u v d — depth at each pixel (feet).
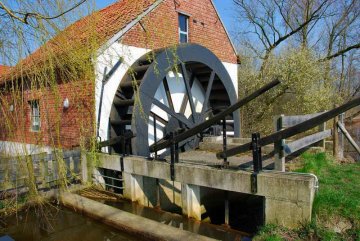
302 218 11.28
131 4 25.23
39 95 12.49
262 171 12.91
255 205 20.07
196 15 29.86
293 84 40.19
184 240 11.32
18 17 9.82
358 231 10.18
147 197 18.07
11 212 15.99
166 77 26.66
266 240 10.64
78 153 20.08
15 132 12.30
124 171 18.34
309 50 41.68
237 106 13.39
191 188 15.16
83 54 14.57
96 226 14.61
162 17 25.99
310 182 11.12
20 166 13.94
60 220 15.51
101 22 25.22
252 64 52.49
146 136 20.75
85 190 19.53
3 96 12.06
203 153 23.13
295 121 15.47
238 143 24.71
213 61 27.04
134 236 12.89
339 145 20.80
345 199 11.96
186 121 25.21
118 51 22.07
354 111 49.32
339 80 52.70
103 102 21.03
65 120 21.40
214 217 17.75
